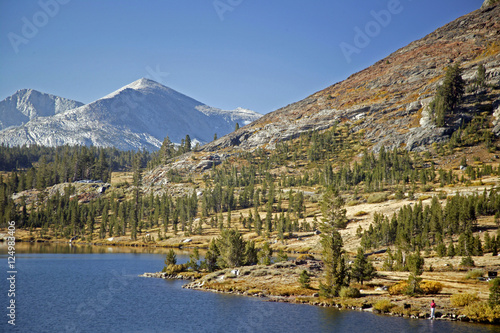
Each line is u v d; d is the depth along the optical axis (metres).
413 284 63.50
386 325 51.03
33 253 148.62
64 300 69.81
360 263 72.88
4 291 77.12
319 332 48.94
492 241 95.94
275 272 83.12
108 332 52.09
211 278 85.00
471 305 53.97
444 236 121.62
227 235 94.81
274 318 55.53
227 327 53.06
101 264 119.81
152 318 57.94
